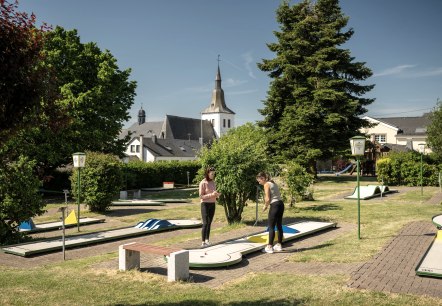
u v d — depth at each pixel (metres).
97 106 31.23
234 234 12.34
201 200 10.09
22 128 4.71
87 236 12.27
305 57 37.00
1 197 11.53
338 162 57.12
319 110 35.78
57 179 32.06
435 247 8.71
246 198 14.34
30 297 6.37
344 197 23.48
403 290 6.31
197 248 9.40
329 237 11.46
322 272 7.56
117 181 20.22
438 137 29.22
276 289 6.55
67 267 8.58
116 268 8.28
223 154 13.83
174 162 43.75
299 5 38.69
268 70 39.09
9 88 4.35
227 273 7.77
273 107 37.91
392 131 68.06
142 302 6.07
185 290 6.67
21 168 11.89
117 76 33.59
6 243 11.49
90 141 31.06
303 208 18.06
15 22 4.42
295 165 18.52
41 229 14.34
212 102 128.00
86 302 6.11
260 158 14.24
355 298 5.93
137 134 122.31
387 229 12.20
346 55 37.62
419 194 23.83
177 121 117.62
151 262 8.75
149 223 14.04
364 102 39.22
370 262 8.10
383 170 30.95
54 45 31.03
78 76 31.44
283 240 10.51
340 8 38.91
